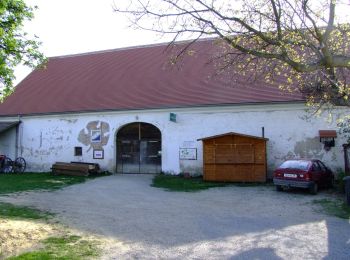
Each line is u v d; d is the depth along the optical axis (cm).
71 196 1497
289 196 1488
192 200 1402
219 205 1298
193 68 2464
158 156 2286
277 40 859
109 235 880
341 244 820
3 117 2620
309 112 1831
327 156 1930
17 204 1292
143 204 1316
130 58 2870
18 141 2581
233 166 1936
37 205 1282
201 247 786
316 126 1956
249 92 2123
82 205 1293
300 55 1000
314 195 1511
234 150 1944
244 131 2072
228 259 711
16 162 2506
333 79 1014
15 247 759
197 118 2164
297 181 1538
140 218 1078
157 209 1220
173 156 2200
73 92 2623
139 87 2452
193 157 2156
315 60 962
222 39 931
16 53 920
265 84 2130
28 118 2562
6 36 875
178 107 2173
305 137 1970
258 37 905
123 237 863
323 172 1650
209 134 2134
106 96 2458
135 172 2319
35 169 2522
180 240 839
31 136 2550
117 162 2352
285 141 2000
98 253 737
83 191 1638
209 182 1930
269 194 1544
